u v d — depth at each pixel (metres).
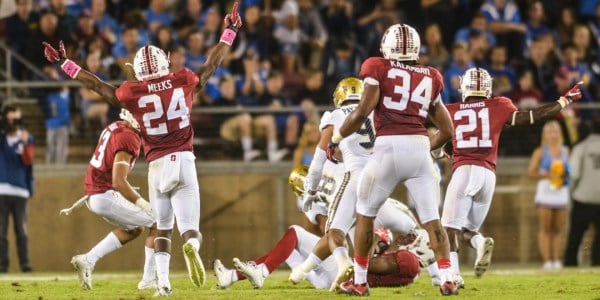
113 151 30.52
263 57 56.94
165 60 26.94
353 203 27.73
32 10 56.28
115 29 56.94
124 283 35.28
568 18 62.75
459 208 32.25
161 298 26.22
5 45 55.81
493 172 32.53
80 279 31.27
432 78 25.88
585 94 57.34
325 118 28.64
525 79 56.00
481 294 27.73
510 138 54.66
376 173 25.47
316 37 58.84
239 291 29.39
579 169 51.38
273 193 52.75
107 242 31.52
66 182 51.69
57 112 52.50
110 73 53.62
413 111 25.50
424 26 60.66
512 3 61.50
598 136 51.59
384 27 58.75
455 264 31.69
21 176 46.47
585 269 45.94
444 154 32.06
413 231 31.34
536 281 35.38
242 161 53.09
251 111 53.16
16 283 34.03
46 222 51.50
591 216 51.19
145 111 26.44
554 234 50.91
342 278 27.00
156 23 58.06
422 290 29.03
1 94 54.16
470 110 32.38
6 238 46.69
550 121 50.62
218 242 52.34
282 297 26.52
